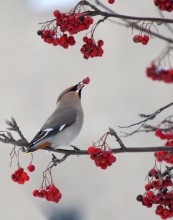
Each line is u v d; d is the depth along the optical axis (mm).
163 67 6199
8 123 7383
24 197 12562
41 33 7273
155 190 7234
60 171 13203
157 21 6922
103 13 6906
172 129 6500
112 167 13039
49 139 9203
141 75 14359
